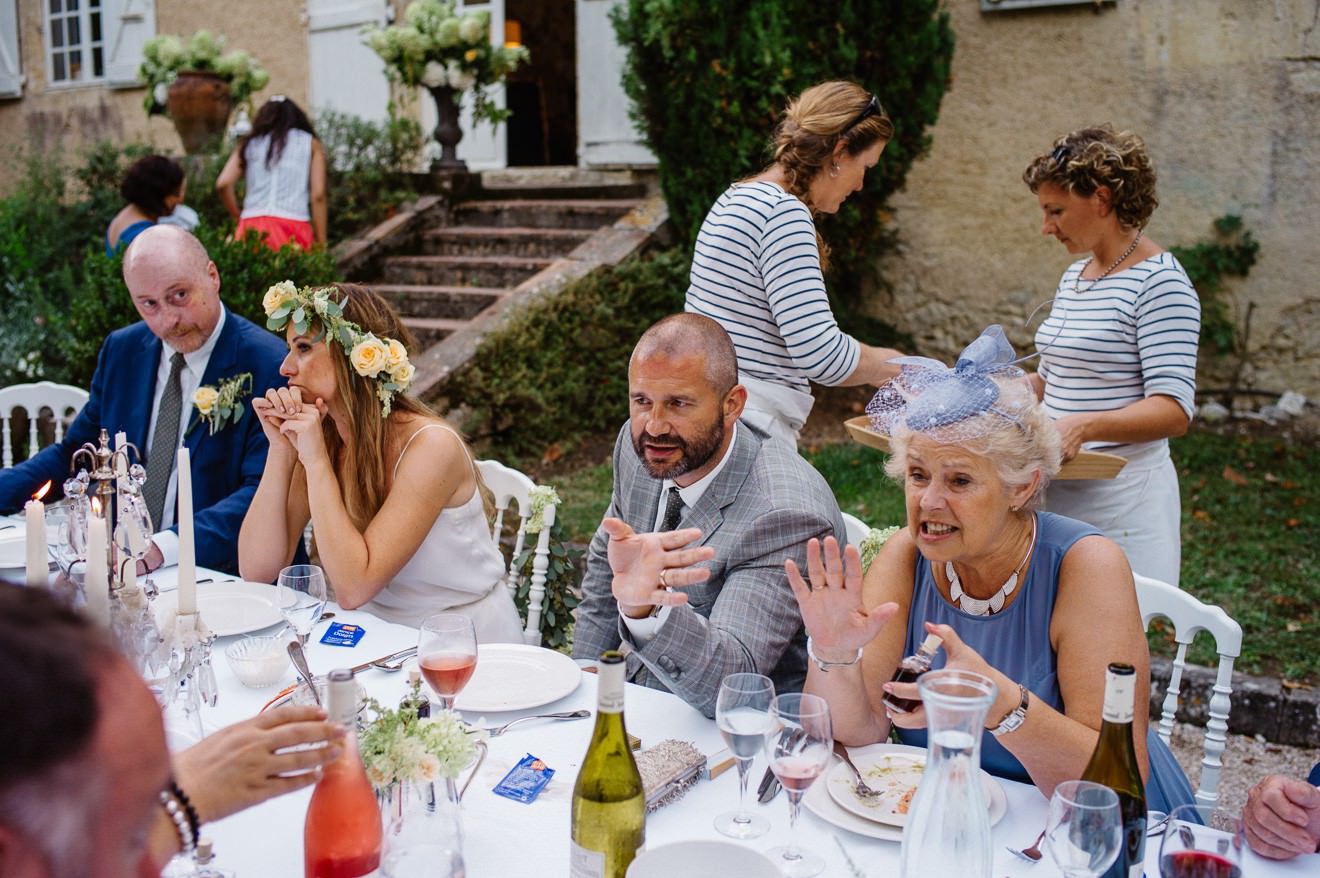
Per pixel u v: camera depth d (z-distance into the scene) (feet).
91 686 2.72
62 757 2.61
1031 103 25.17
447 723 5.29
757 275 10.98
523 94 39.78
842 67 22.44
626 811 5.28
